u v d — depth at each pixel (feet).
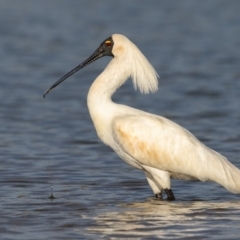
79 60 126.72
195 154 44.93
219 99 92.99
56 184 50.14
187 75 112.47
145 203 44.78
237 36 153.99
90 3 210.38
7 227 38.68
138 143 45.06
